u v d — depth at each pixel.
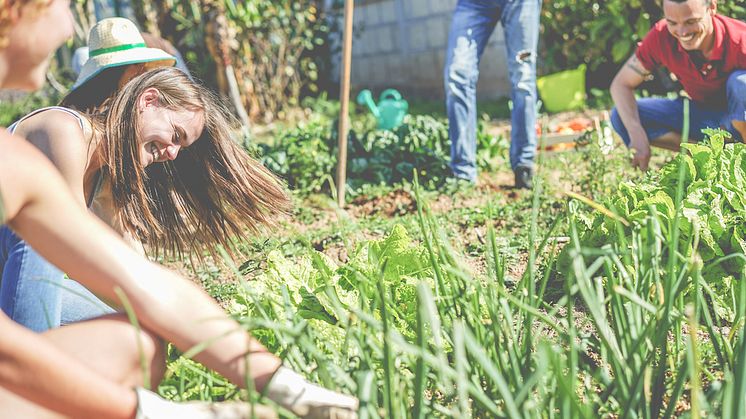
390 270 2.82
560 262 3.21
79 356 1.59
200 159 2.70
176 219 2.75
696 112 4.99
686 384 2.21
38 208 1.54
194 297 1.68
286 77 11.81
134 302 1.62
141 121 2.47
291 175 6.35
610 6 9.64
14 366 1.40
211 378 1.93
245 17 10.61
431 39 11.85
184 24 10.37
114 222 2.65
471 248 4.23
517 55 5.63
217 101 2.73
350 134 6.83
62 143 2.35
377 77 13.10
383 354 1.69
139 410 1.51
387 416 1.63
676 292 1.96
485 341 1.96
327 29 12.55
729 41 4.50
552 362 1.56
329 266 2.85
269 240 3.62
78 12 11.12
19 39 1.52
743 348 1.54
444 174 6.37
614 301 1.94
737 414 1.47
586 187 5.13
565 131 6.90
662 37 4.77
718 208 3.01
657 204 3.09
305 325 1.88
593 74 10.52
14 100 11.12
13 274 2.18
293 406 1.67
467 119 5.90
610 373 2.28
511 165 5.81
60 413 1.47
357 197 6.07
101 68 2.86
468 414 1.83
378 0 12.62
